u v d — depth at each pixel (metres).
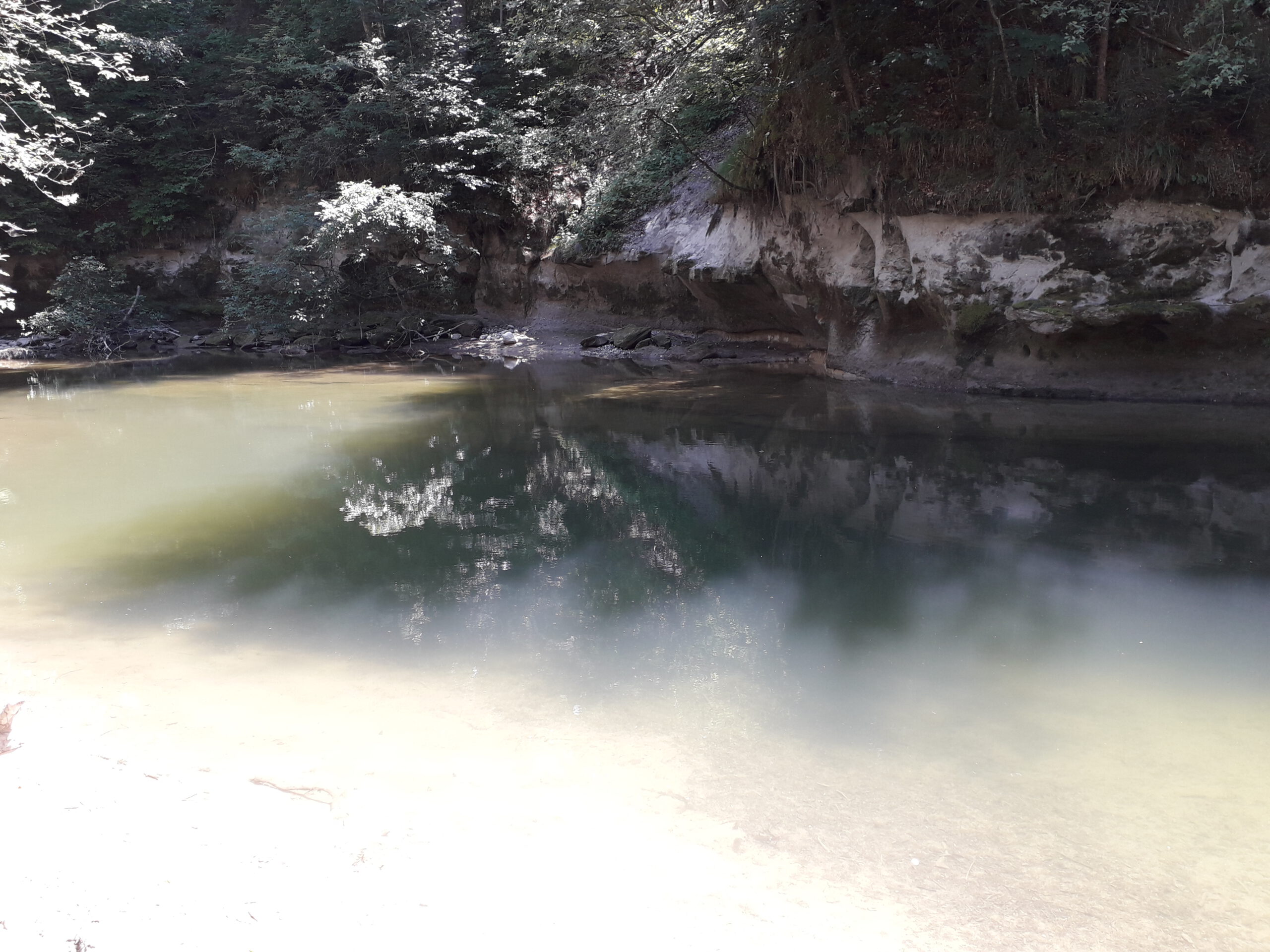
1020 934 2.58
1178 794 3.37
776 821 3.17
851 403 12.80
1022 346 12.68
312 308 23.67
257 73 24.44
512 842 2.97
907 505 7.77
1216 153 10.95
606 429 11.84
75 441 11.55
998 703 4.16
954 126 12.45
